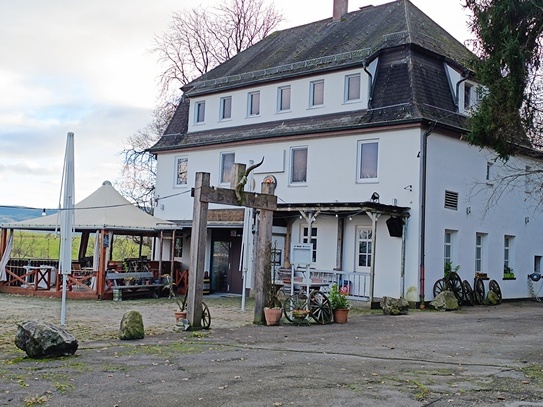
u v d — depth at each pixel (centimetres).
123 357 982
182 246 2784
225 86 2680
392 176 2108
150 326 1420
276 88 2511
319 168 2308
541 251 2706
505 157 1499
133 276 2255
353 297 2136
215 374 852
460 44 2638
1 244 2397
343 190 2231
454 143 2205
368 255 2172
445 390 755
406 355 1038
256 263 1523
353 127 2183
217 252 2656
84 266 2620
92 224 2227
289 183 2391
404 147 2088
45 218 2389
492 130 1427
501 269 2453
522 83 1397
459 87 2255
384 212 1983
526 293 2594
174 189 2842
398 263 2064
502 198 2461
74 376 825
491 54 1425
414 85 2134
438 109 2161
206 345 1134
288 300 1538
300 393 738
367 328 1444
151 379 814
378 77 2242
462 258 2238
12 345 1099
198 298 1370
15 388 747
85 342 1155
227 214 2562
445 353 1064
